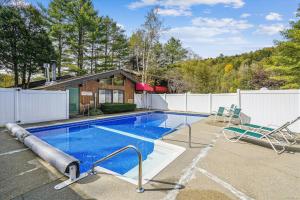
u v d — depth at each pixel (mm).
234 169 4469
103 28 30453
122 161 6137
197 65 31719
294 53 16297
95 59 31031
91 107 17172
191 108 19438
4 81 24484
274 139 6633
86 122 12742
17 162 4855
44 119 11844
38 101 11516
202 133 8359
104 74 18156
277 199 3258
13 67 20406
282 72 18297
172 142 6809
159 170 4387
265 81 21703
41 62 21172
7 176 4047
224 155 5430
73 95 16062
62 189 3502
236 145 6457
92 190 3465
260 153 5625
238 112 10172
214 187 3627
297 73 16578
